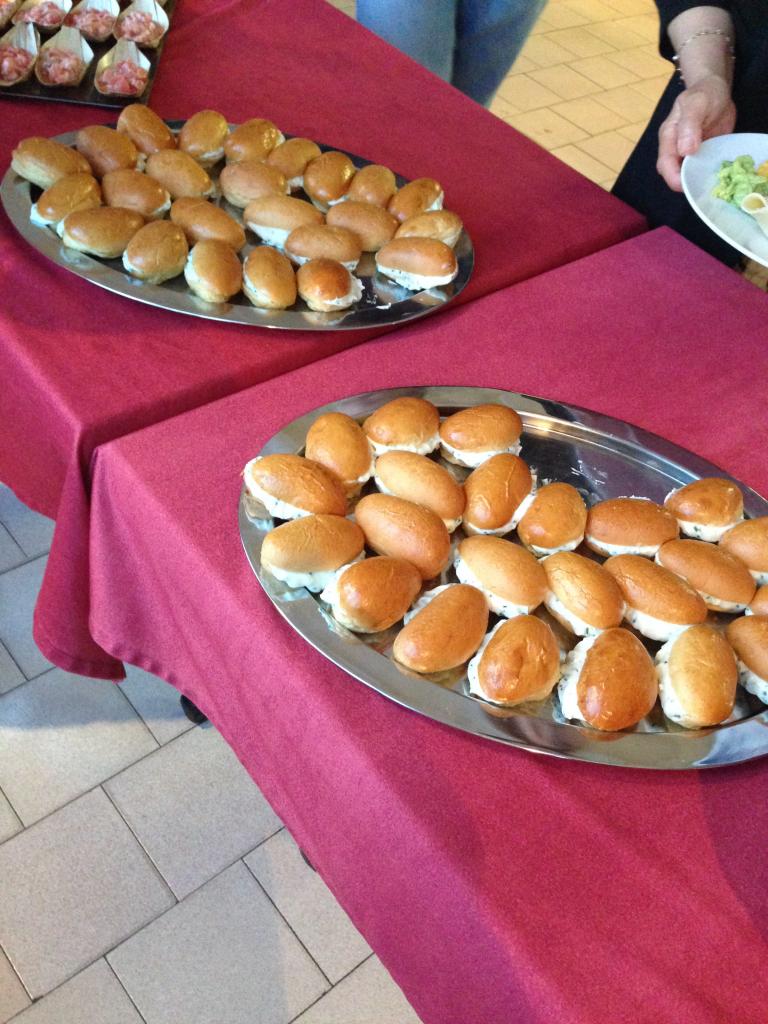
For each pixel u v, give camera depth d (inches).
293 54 50.5
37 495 34.2
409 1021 41.1
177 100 44.8
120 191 35.5
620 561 25.8
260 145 39.7
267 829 46.1
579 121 112.7
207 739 48.8
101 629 31.9
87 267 33.2
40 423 31.0
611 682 22.3
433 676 23.0
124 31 46.9
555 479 29.9
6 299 32.2
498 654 22.5
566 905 19.9
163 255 33.0
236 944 42.1
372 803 21.7
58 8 46.4
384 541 25.2
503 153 47.0
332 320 33.5
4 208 35.9
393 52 52.6
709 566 26.0
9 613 51.2
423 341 34.9
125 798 45.8
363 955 42.7
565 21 133.7
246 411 30.2
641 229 44.8
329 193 38.7
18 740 46.8
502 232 41.5
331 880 25.2
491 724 22.1
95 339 31.7
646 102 120.1
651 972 19.1
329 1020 40.6
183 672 30.1
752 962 19.6
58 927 41.2
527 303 38.0
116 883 43.0
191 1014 39.8
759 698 24.1
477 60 76.2
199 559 25.4
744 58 47.1
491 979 19.8
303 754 23.7
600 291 39.4
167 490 27.0
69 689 49.0
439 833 20.7
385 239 36.9
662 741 22.5
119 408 29.4
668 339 37.6
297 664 23.3
